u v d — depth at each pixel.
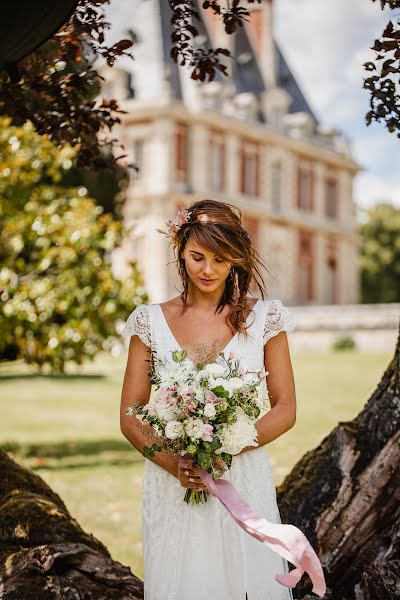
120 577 3.67
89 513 7.49
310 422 13.94
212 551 3.12
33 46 3.32
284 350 3.32
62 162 9.82
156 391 3.11
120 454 11.24
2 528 3.97
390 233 66.88
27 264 10.59
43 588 3.48
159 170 46.41
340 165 57.69
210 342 3.23
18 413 16.33
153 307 3.34
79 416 15.99
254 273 3.36
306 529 3.89
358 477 3.81
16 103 4.59
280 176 53.25
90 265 9.85
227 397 2.95
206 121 47.81
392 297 67.06
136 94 47.03
